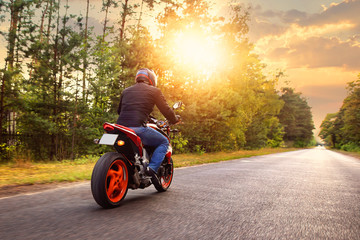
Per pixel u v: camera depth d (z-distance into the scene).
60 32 15.91
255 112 43.00
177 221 2.88
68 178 5.91
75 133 16.53
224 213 3.29
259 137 39.50
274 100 48.75
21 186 5.03
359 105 50.47
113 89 16.88
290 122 90.75
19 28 17.25
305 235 2.58
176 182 5.85
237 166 10.59
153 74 4.34
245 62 30.19
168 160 4.69
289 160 16.27
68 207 3.39
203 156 18.94
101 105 17.31
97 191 3.23
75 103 16.41
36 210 3.21
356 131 52.16
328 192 5.15
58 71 15.80
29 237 2.26
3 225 2.59
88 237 2.29
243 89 30.86
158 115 15.57
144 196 4.25
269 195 4.60
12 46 15.31
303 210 3.61
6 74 14.90
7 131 16.62
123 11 24.31
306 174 8.34
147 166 4.00
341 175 8.53
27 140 16.84
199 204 3.74
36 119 15.55
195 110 19.95
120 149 3.75
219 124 23.09
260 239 2.42
